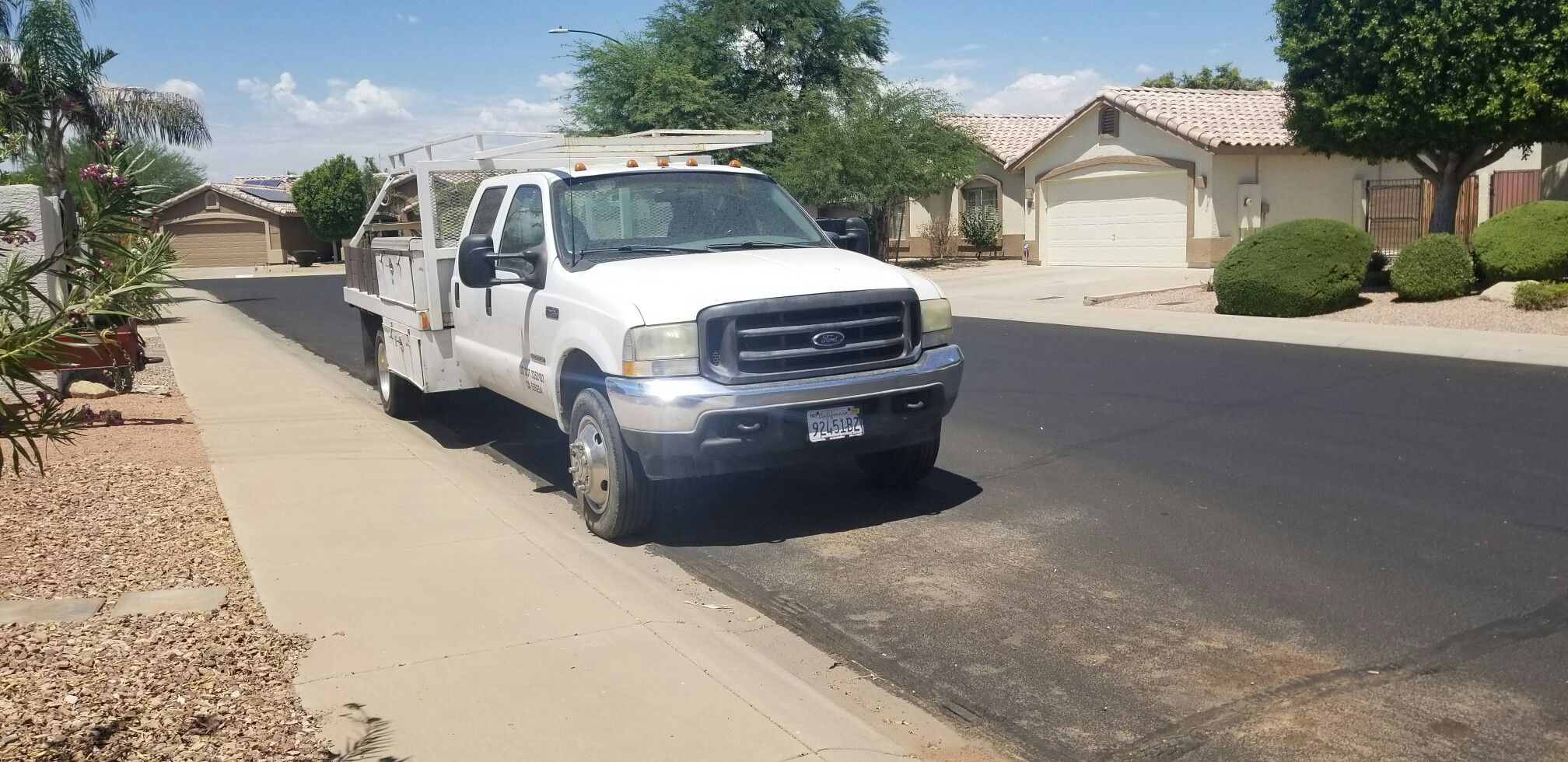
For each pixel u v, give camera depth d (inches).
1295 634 218.7
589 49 1435.8
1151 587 246.5
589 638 213.0
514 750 168.9
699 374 269.4
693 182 337.1
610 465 282.7
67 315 134.8
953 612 237.3
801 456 278.1
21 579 241.8
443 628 216.7
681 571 268.5
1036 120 1603.1
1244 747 177.0
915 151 1341.0
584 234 315.0
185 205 2347.4
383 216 494.9
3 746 160.9
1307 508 299.9
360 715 179.2
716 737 173.9
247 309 1140.5
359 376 613.9
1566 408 413.4
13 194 409.1
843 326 277.9
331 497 315.3
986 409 451.8
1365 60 730.2
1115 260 1214.9
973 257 1489.9
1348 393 454.9
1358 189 1139.9
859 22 1541.6
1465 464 338.6
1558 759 170.6
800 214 343.6
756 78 1517.0
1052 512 304.7
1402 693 193.2
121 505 304.3
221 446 387.2
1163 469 345.7
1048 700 196.2
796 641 225.0
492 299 345.4
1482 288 735.7
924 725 188.4
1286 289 709.9
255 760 161.6
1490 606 229.5
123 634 208.4
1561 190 968.9
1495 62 685.9
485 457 390.9
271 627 215.9
